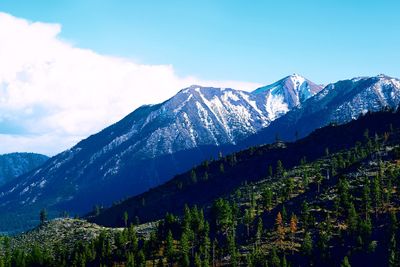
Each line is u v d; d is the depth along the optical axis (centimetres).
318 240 17638
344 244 17500
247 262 17250
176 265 18662
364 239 17062
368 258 16375
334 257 16950
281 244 18675
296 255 17750
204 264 16975
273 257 16662
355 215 17812
